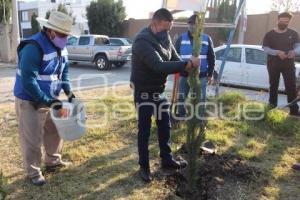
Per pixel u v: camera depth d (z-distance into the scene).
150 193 3.95
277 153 5.21
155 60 3.64
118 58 16.94
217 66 11.68
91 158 4.82
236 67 11.45
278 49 6.96
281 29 6.95
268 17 18.55
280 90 10.80
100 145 5.30
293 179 4.38
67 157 4.81
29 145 3.93
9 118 6.66
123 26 26.70
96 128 6.03
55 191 3.94
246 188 4.10
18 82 3.81
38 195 3.86
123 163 4.68
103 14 26.02
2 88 10.54
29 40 3.61
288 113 7.28
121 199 3.81
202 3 4.74
